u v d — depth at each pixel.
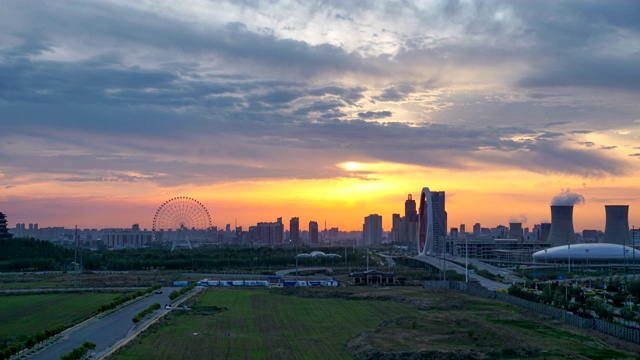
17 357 121.75
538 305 189.00
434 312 190.88
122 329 154.25
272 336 152.25
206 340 143.62
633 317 169.12
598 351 130.50
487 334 145.88
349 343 141.75
